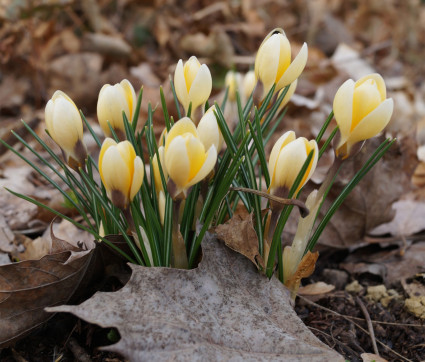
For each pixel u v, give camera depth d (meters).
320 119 0.93
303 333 0.46
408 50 1.39
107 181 0.44
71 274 0.48
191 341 0.44
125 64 1.10
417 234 0.62
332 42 1.35
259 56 0.48
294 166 0.45
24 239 0.59
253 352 0.45
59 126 0.47
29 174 0.69
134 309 0.44
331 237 0.60
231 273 0.48
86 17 1.14
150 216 0.47
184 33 1.18
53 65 1.00
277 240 0.48
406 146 0.68
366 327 0.52
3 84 0.99
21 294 0.48
